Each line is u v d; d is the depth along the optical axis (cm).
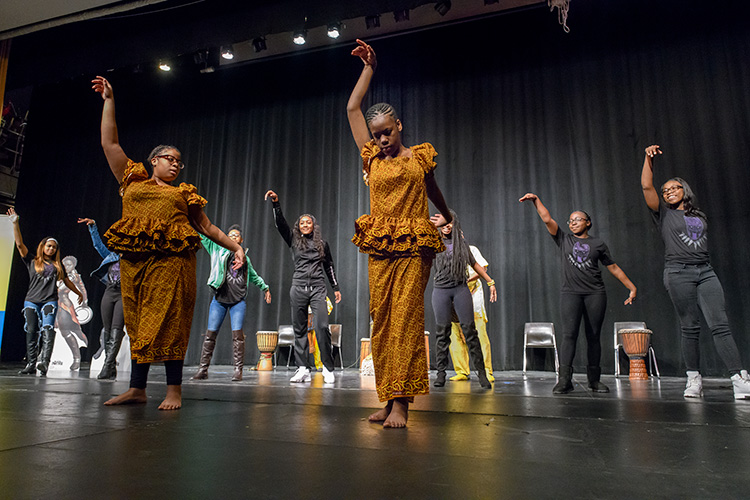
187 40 670
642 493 83
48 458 103
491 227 664
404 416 151
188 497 78
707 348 539
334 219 745
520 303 629
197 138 864
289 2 623
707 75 612
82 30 725
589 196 630
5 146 945
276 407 197
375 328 160
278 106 827
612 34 668
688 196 282
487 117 702
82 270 857
